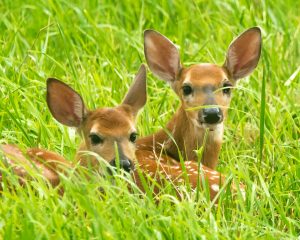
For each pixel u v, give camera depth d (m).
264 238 11.88
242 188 13.33
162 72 15.43
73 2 18.81
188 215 11.80
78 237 11.30
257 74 16.62
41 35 17.58
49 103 13.75
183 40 17.52
